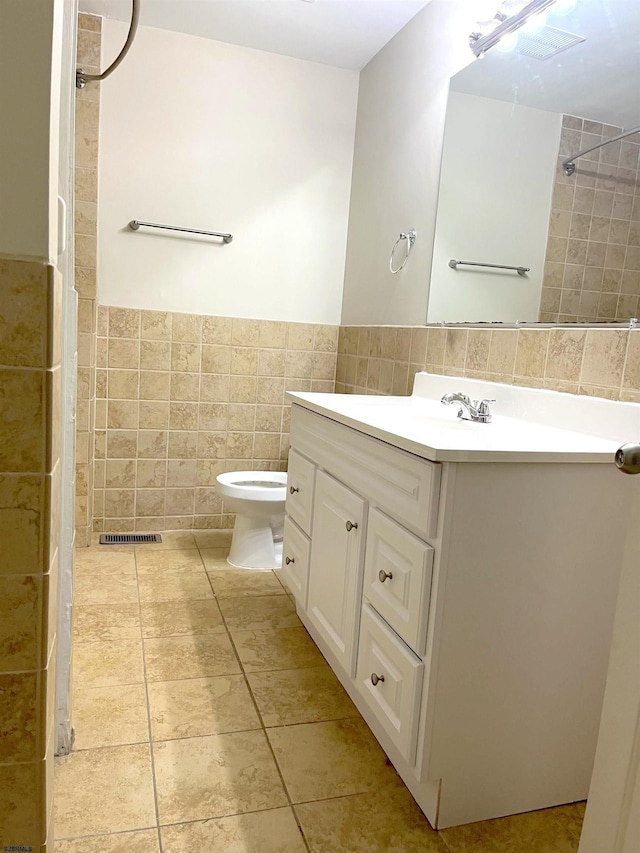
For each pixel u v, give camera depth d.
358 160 3.11
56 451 0.87
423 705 1.30
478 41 2.05
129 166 2.85
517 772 1.40
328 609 1.86
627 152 1.55
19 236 0.76
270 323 3.16
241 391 3.17
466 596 1.28
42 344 0.78
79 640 2.05
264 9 2.58
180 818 1.34
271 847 1.28
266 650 2.06
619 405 1.49
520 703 1.37
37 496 0.80
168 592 2.46
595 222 1.65
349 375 3.12
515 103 1.95
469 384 2.07
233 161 2.99
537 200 1.84
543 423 1.74
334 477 1.87
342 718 1.73
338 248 3.22
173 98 2.87
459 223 2.21
